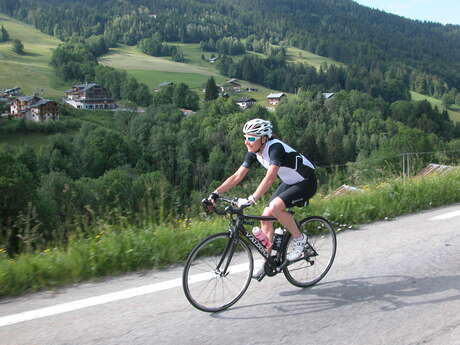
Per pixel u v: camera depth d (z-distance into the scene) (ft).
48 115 368.89
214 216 20.12
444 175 29.04
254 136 11.98
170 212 19.25
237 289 12.09
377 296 12.29
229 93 607.37
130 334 10.27
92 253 14.34
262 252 12.52
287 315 11.25
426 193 23.77
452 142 199.62
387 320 10.87
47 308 11.64
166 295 12.43
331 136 302.04
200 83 623.36
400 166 32.50
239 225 12.21
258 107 365.81
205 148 260.83
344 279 13.61
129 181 102.17
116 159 223.51
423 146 170.30
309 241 13.43
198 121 354.54
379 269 14.33
